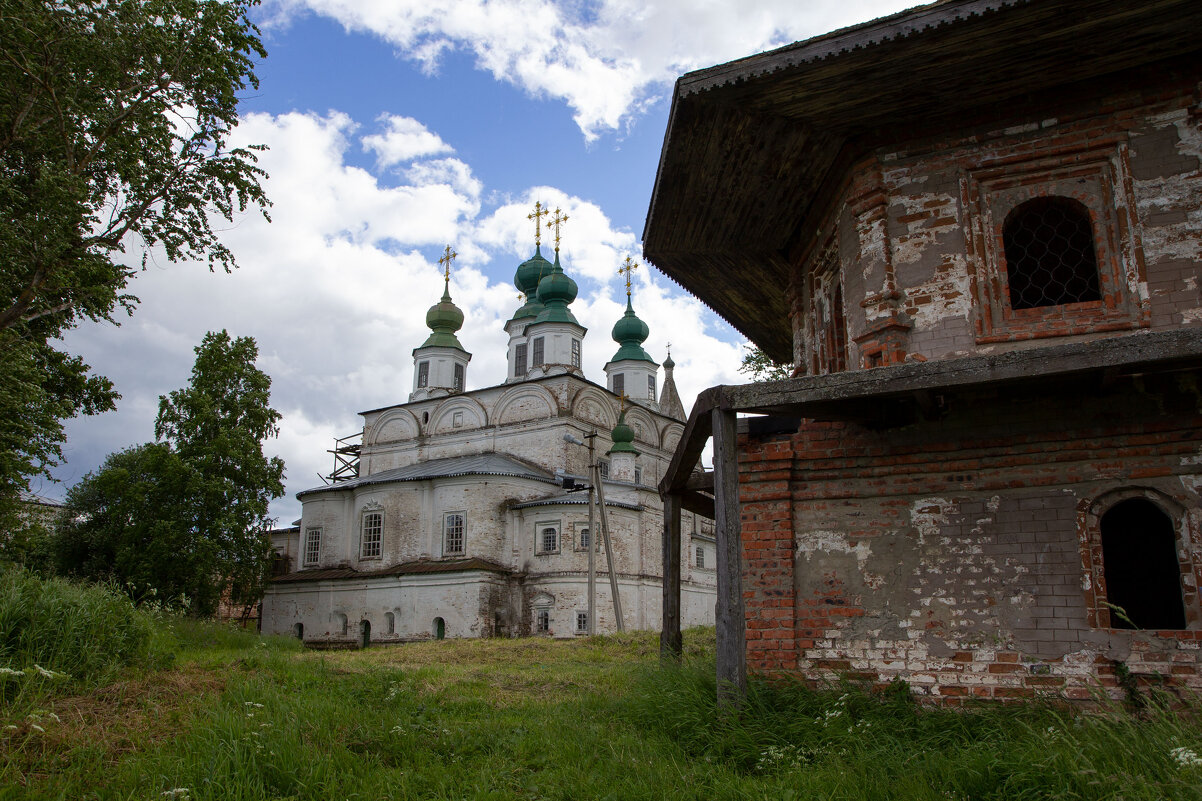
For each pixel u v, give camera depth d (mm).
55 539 37031
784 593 9141
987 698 8148
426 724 7914
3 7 14742
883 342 9344
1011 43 8297
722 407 8156
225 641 18375
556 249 54375
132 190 17234
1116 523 9812
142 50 16328
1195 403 8070
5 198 16125
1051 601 8180
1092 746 5953
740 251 13148
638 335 57656
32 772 5957
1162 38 8273
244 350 38781
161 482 35156
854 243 10055
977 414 8836
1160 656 7711
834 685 8594
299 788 5855
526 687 11281
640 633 22844
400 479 42656
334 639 41562
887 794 5902
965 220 9258
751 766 6988
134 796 5516
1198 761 5207
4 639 8328
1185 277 8352
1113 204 8836
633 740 7516
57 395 21719
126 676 8875
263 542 37031
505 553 40625
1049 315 8859
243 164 17938
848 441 9320
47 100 16141
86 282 17562
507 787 6273
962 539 8633
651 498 43625
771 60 8734
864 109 9477
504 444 47375
